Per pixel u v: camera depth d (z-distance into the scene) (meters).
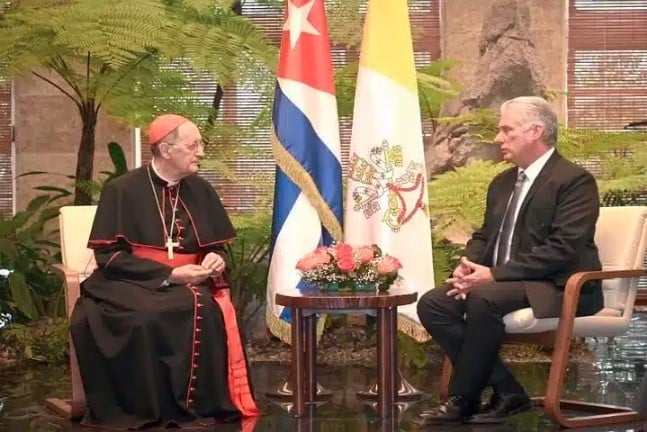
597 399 5.77
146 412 5.08
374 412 5.40
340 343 7.77
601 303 5.09
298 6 6.12
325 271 5.26
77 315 5.21
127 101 8.22
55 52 7.54
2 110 10.56
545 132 5.17
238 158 9.88
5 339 7.64
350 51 10.53
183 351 5.10
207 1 7.71
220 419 5.21
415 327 6.00
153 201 5.48
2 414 5.49
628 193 8.45
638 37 10.79
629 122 10.80
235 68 7.57
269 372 6.92
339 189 6.07
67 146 10.59
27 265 8.25
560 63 10.70
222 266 5.30
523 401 5.27
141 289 5.21
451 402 5.07
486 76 8.67
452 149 8.47
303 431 4.93
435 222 7.57
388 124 6.03
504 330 4.96
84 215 5.82
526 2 10.67
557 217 5.05
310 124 6.03
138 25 7.20
